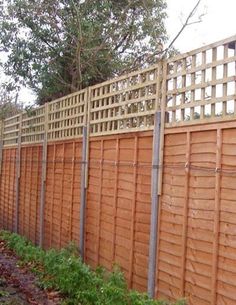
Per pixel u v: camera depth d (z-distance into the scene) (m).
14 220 13.31
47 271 7.50
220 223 4.60
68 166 9.27
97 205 7.80
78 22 13.08
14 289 6.89
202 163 4.95
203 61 5.02
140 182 6.35
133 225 6.45
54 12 13.70
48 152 10.62
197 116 5.16
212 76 4.85
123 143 6.93
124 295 5.20
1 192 15.49
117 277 5.70
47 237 10.33
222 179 4.60
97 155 7.92
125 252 6.68
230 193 4.47
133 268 6.41
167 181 5.66
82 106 8.73
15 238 10.80
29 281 7.38
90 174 8.20
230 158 4.50
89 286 6.00
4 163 15.20
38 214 11.10
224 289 4.49
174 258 5.42
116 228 7.01
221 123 4.65
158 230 5.80
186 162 5.23
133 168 6.55
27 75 13.98
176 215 5.42
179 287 5.27
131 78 6.80
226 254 4.48
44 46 13.89
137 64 14.01
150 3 14.12
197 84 5.09
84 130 8.41
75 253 8.04
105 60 13.65
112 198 7.23
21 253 9.43
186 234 5.19
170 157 5.61
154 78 6.07
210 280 4.71
